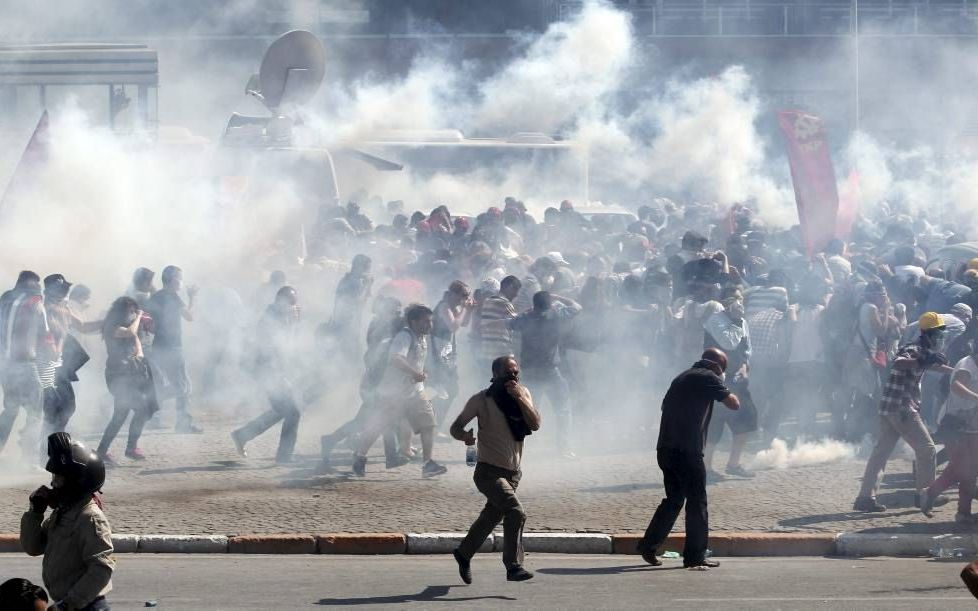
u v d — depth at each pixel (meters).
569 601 20.22
